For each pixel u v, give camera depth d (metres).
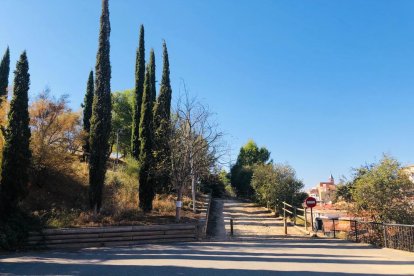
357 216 21.48
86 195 21.70
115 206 20.31
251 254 13.75
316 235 21.31
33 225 16.14
